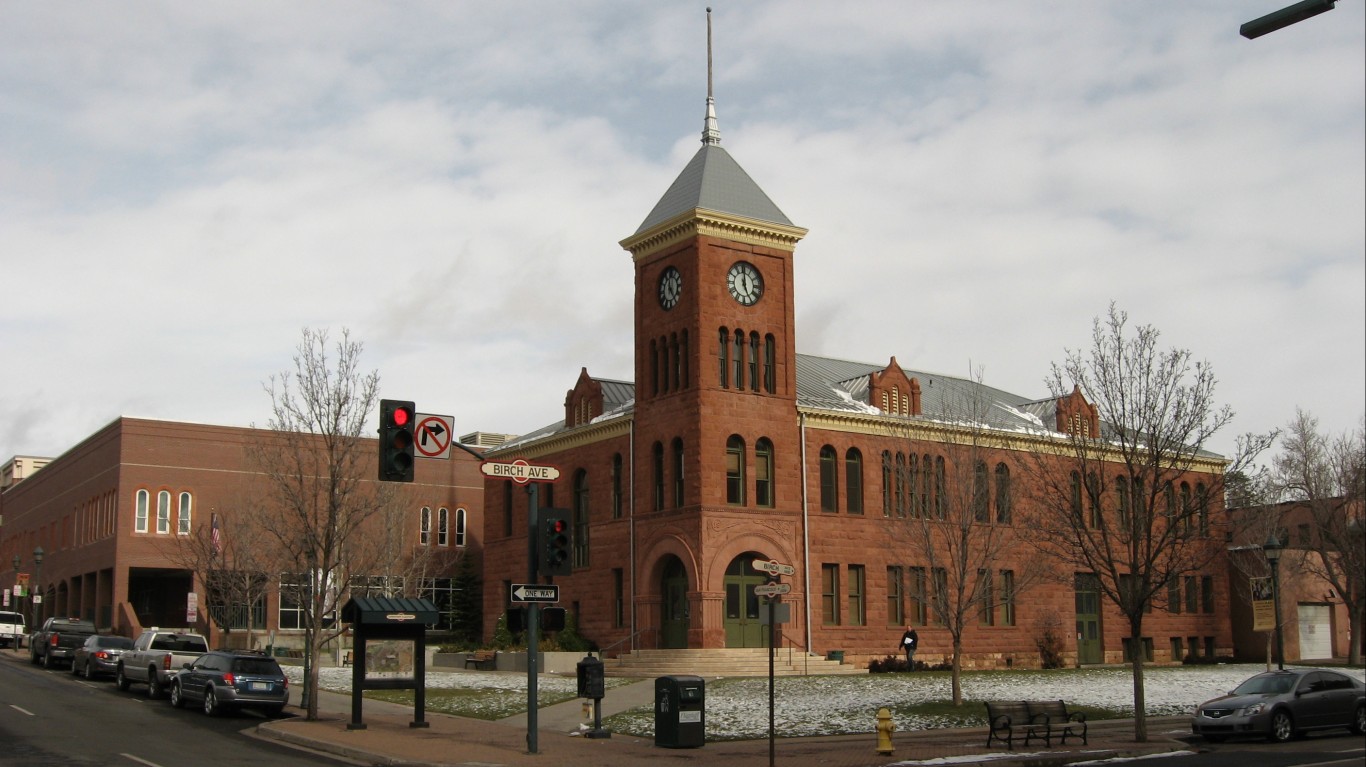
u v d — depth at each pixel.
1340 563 62.91
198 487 75.88
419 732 31.28
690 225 53.62
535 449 63.94
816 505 54.56
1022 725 30.23
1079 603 62.50
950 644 57.31
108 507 75.94
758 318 54.44
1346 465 66.12
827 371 63.41
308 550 37.34
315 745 28.81
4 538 105.44
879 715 28.39
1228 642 67.94
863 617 55.19
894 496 56.59
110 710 35.69
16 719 32.31
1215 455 67.50
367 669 32.25
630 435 56.34
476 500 83.94
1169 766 27.03
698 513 51.31
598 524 58.22
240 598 59.66
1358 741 33.50
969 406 55.22
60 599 86.50
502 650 56.97
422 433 26.98
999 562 57.44
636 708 36.75
